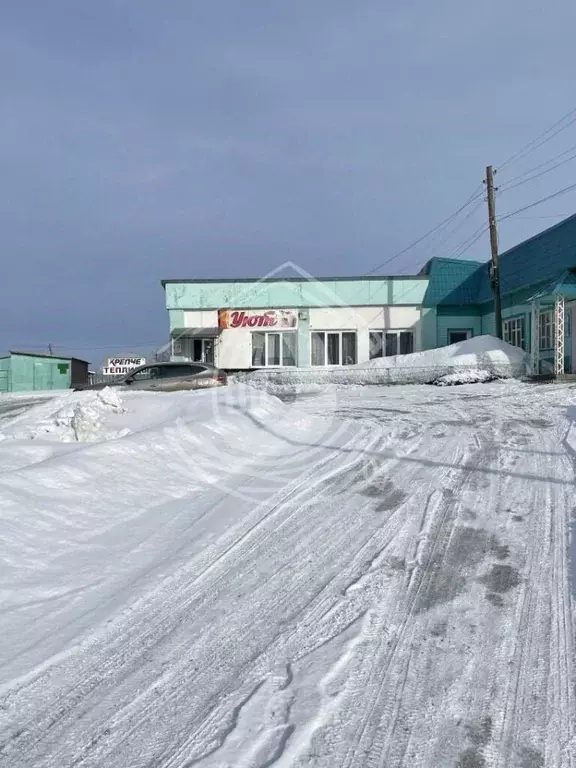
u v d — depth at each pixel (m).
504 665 3.37
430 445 9.03
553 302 20.77
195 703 3.09
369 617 3.94
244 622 3.92
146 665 3.43
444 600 4.14
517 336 24.41
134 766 2.65
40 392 28.88
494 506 6.04
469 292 27.56
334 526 5.69
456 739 2.80
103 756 2.71
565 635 3.65
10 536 4.89
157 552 5.07
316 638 3.70
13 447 7.92
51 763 2.67
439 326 27.53
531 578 4.43
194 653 3.55
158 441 8.18
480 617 3.90
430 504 6.19
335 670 3.34
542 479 6.86
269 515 6.02
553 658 3.42
